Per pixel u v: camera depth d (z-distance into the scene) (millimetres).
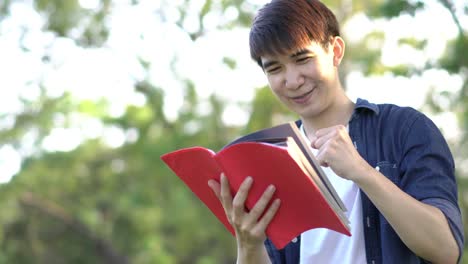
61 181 18953
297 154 2678
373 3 13055
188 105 16578
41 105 17719
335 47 3043
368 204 2912
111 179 19562
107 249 21141
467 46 9188
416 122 2928
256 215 2773
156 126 17266
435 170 2826
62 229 21641
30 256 21297
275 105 15039
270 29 2918
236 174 2760
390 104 3031
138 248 19906
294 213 2762
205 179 2883
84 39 17344
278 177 2699
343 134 2715
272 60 2945
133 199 18109
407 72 9938
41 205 20141
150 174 17609
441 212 2707
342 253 2953
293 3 2951
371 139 2990
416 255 2871
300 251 3039
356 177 2650
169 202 17969
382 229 2861
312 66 2941
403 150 2910
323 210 2676
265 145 2641
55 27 17203
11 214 19688
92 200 20000
